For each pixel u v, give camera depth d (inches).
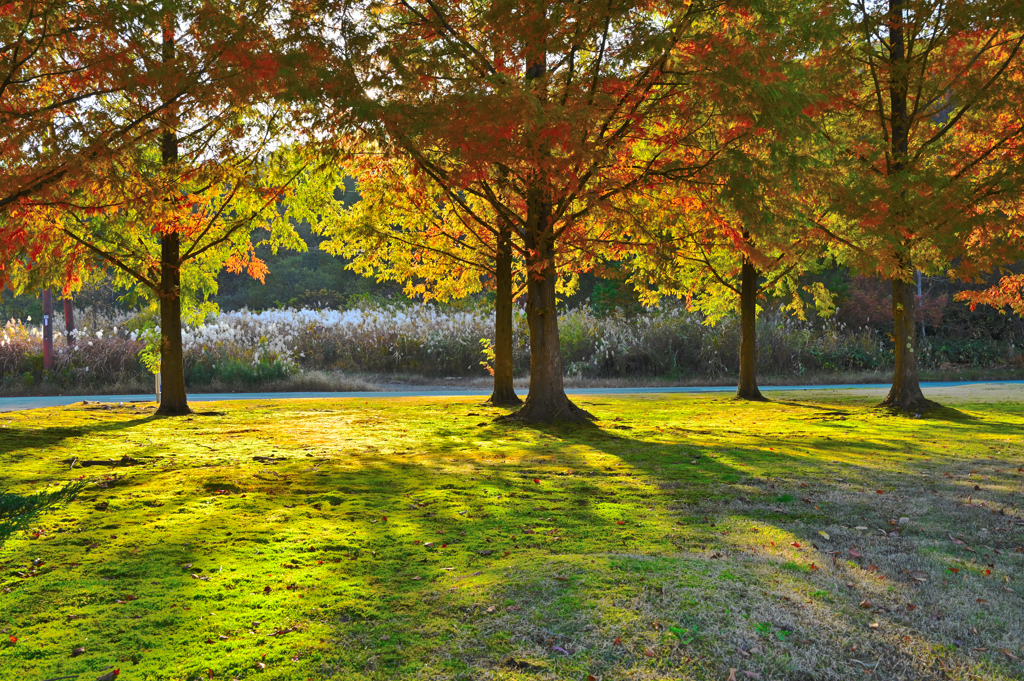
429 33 465.4
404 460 371.2
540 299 552.7
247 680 140.6
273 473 334.6
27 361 1021.2
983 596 184.1
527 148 411.5
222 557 210.4
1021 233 565.0
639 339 1284.4
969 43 563.5
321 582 190.1
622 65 448.1
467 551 215.3
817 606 174.4
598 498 284.2
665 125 503.2
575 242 540.1
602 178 486.6
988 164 597.3
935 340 1561.3
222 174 538.9
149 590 185.2
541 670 144.4
